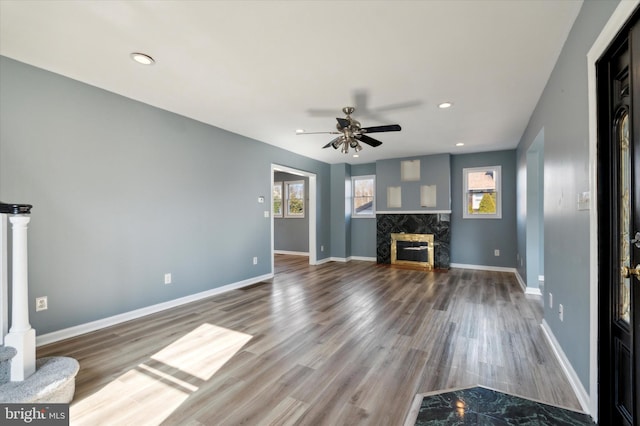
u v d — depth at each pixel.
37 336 2.74
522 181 5.00
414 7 1.92
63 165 2.92
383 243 7.22
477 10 1.95
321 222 7.43
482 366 2.36
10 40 2.32
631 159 1.33
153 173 3.70
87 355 2.56
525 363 2.40
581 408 1.86
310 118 4.14
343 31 2.19
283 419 1.76
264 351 2.64
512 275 5.84
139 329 3.15
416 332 3.05
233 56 2.54
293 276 5.86
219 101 3.55
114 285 3.31
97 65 2.71
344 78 2.95
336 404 1.90
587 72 1.81
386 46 2.38
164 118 3.82
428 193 6.71
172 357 2.53
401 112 3.88
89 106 3.11
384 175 7.18
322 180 7.48
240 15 2.01
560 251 2.48
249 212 5.20
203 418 1.78
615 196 1.59
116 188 3.33
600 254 1.69
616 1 1.46
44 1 1.88
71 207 2.98
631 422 1.40
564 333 2.34
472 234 6.54
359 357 2.52
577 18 2.00
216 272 4.55
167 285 3.85
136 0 1.87
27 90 2.70
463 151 6.34
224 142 4.70
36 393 1.76
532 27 2.13
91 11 1.98
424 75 2.87
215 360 2.47
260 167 5.45
